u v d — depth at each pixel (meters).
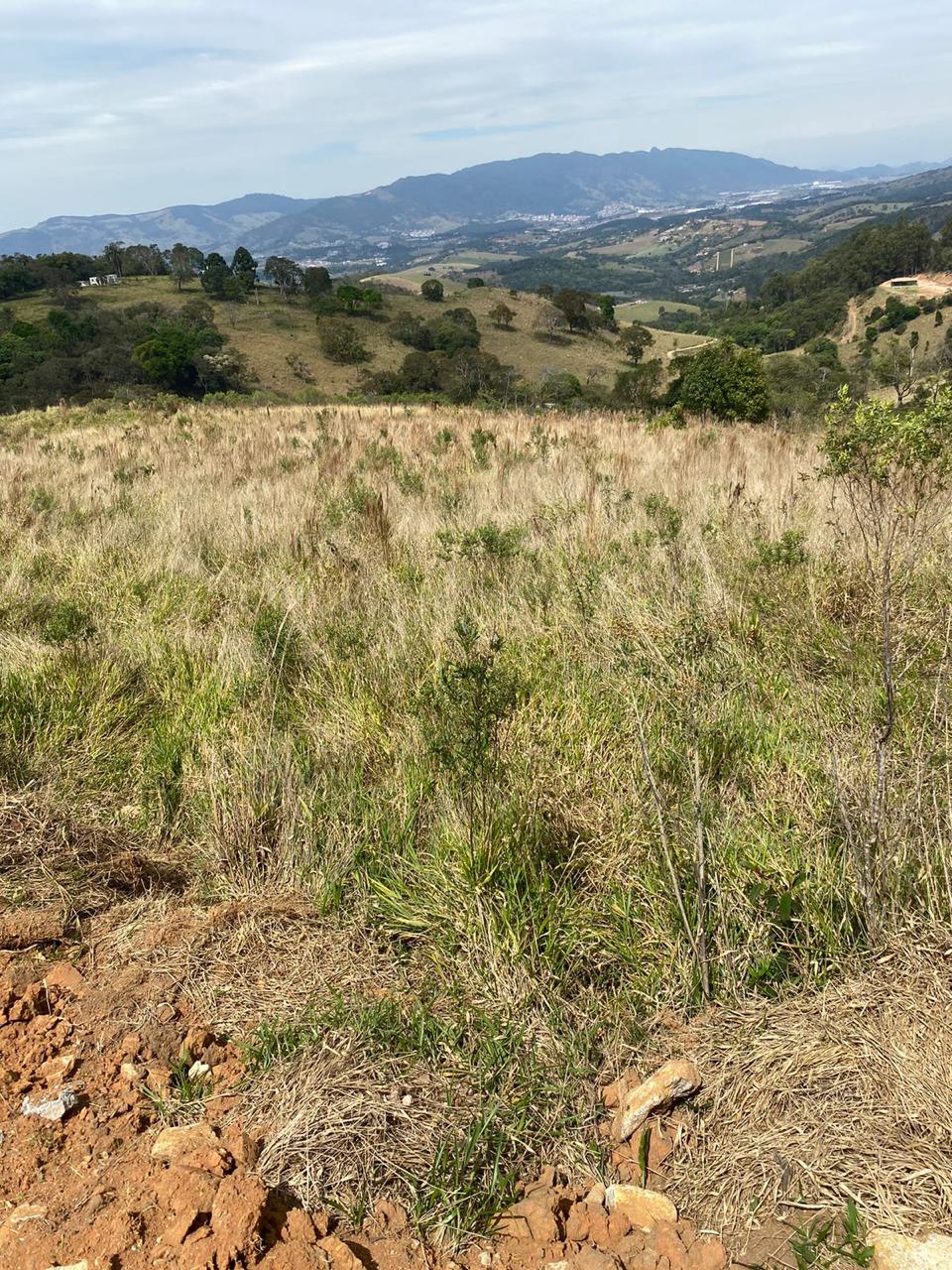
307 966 2.44
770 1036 2.03
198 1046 2.15
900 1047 1.89
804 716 3.41
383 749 3.50
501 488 7.89
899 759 2.85
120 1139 1.84
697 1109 1.96
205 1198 1.62
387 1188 1.79
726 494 7.00
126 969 2.42
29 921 2.56
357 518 6.86
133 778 3.47
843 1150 1.75
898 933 2.18
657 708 3.55
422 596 5.03
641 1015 2.23
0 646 4.49
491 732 3.00
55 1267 1.51
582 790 3.07
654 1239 1.66
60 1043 2.14
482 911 2.43
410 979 2.39
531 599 4.93
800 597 4.50
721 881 2.48
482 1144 1.84
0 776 3.26
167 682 4.25
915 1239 1.56
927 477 3.54
